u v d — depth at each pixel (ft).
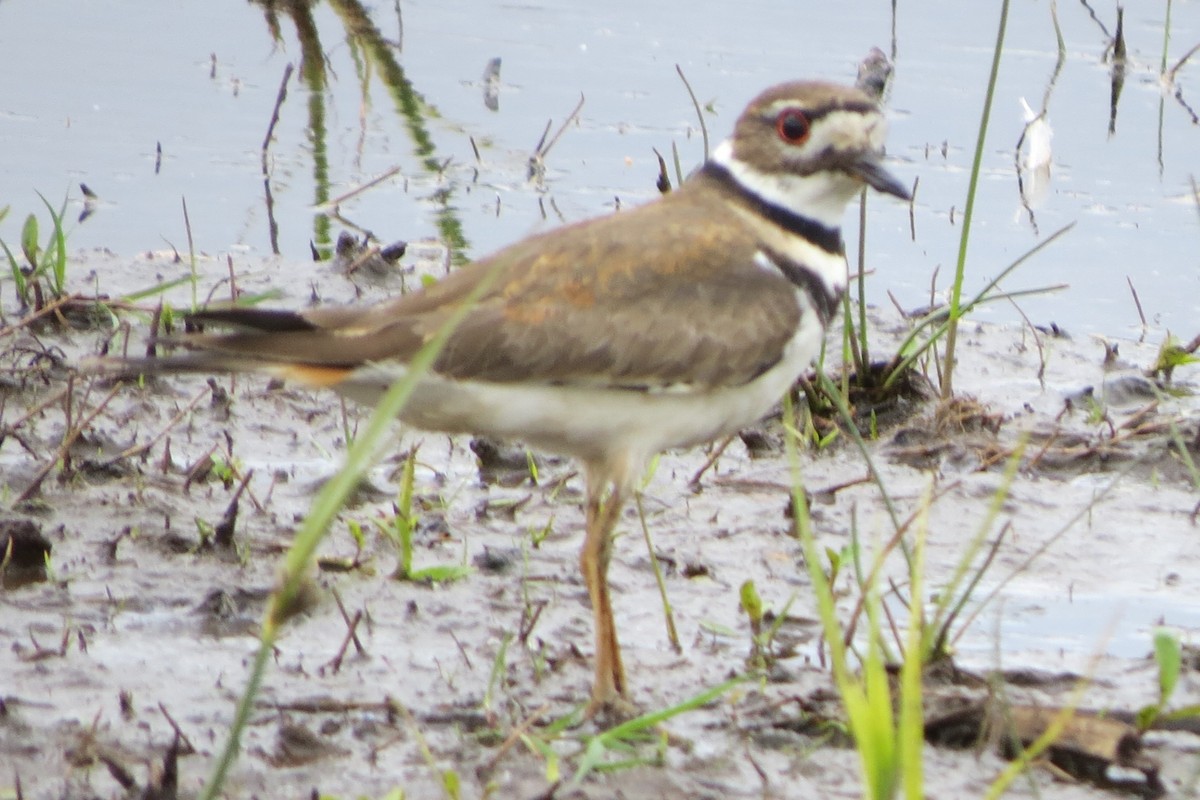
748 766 27.35
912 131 61.62
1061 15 71.97
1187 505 38.99
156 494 36.81
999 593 34.58
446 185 57.82
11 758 26.21
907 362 43.39
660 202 33.27
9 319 46.16
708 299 30.68
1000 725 27.99
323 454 40.16
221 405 42.04
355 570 33.83
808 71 65.36
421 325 29.35
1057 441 42.06
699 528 37.06
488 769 26.58
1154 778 27.17
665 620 32.83
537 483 39.04
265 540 34.96
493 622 32.24
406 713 26.86
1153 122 62.39
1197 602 34.35
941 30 70.79
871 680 21.97
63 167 58.29
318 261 52.03
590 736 27.55
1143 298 51.31
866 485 39.42
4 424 38.06
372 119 63.10
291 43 70.28
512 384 29.66
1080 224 55.57
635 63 67.72
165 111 63.46
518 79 66.49
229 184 57.67
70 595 32.14
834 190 32.81
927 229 55.47
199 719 27.81
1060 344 48.73
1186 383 46.83
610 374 29.91
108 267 50.72
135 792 25.18
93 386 42.16
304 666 30.04
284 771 26.35
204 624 31.45
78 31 71.15
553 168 59.00
